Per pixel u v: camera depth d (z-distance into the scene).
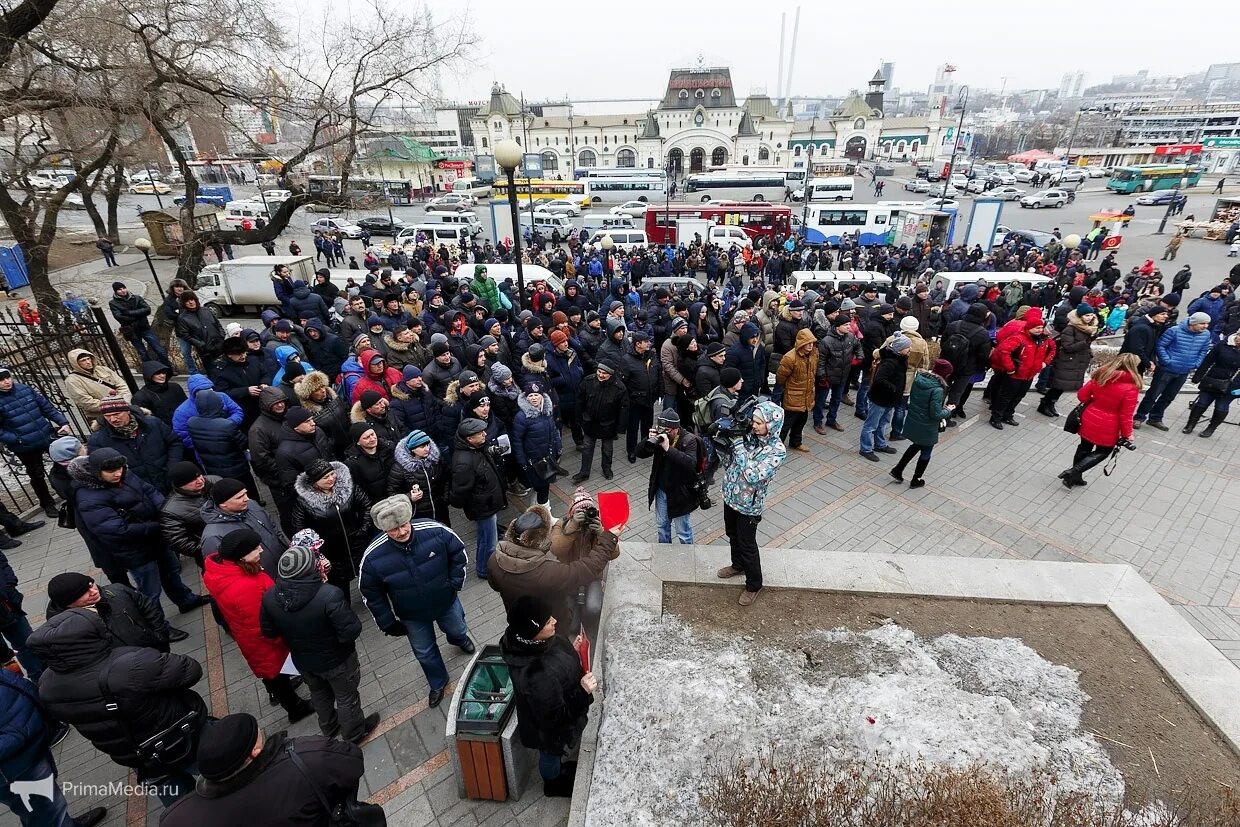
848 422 9.25
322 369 8.87
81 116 10.51
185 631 5.20
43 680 2.99
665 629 4.75
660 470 5.37
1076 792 3.36
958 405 9.11
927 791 3.18
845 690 4.15
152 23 10.85
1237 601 5.27
